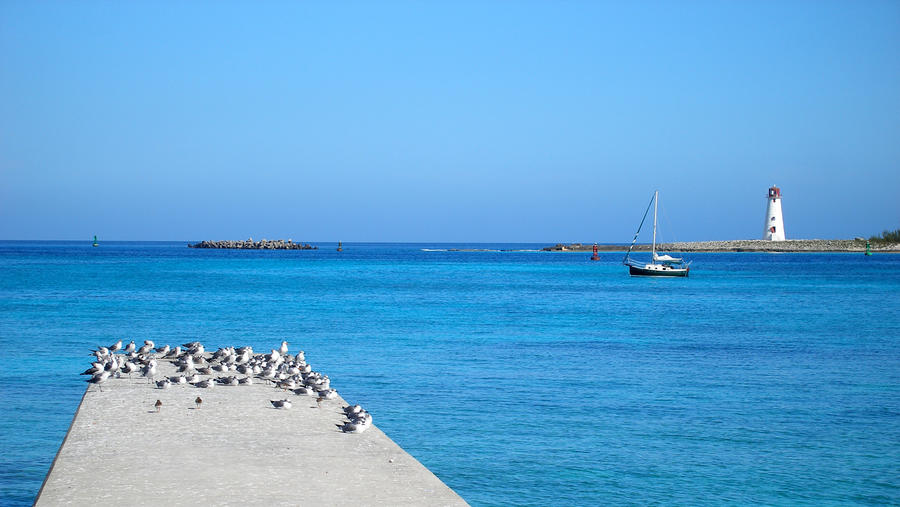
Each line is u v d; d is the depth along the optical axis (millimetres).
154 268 123000
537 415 22281
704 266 152625
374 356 33062
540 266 157625
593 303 64562
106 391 18484
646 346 37094
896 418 22234
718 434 20469
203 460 12602
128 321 45938
